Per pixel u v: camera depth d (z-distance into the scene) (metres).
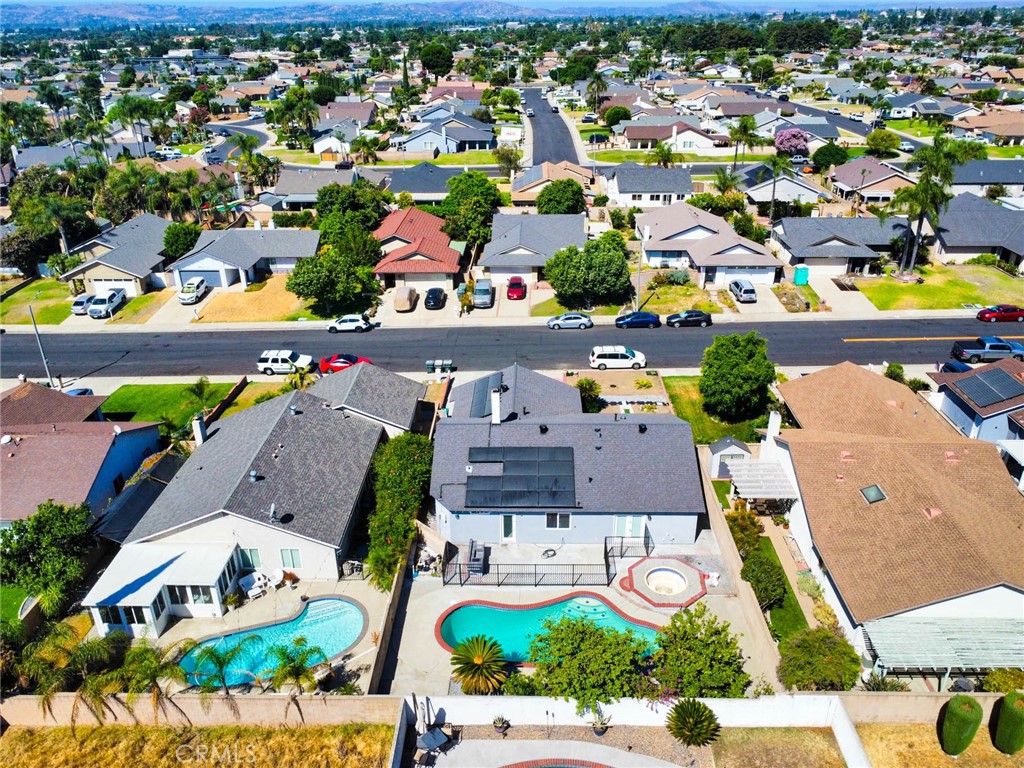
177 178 94.75
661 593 35.78
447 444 40.28
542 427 40.53
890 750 27.38
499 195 95.81
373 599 35.56
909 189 70.25
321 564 36.50
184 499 37.97
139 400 55.72
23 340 66.50
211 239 79.62
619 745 27.94
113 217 95.00
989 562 30.19
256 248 77.69
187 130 155.38
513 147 136.75
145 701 28.86
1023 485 37.53
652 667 30.72
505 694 29.48
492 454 39.59
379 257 76.38
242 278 76.00
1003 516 34.06
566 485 38.22
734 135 111.12
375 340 64.69
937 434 41.28
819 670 29.14
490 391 45.38
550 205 90.88
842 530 34.25
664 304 70.06
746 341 49.66
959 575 30.22
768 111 146.62
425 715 28.75
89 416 49.97
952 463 36.88
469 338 64.56
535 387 46.28
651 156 118.62
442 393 54.81
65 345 65.38
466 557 38.09
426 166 108.69
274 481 37.88
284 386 54.06
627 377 57.03
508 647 33.09
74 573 35.00
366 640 33.22
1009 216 80.12
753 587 34.28
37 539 35.03
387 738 28.45
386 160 131.12
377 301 72.00
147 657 29.20
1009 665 28.30
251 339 65.69
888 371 54.19
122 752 28.23
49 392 49.53
